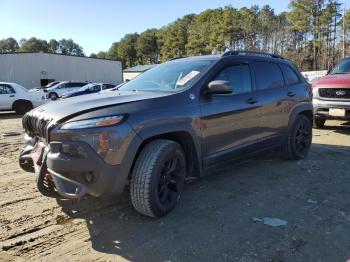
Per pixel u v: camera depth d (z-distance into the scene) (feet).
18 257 10.82
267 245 11.30
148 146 12.73
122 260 10.66
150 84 15.67
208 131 14.52
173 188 13.48
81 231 12.42
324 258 10.57
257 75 17.70
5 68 129.80
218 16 316.81
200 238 11.80
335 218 13.14
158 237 11.92
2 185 16.97
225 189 16.14
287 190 15.99
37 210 14.06
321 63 240.94
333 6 259.60
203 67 15.39
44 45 499.51
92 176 11.52
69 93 80.43
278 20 291.58
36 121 12.94
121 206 14.32
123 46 458.50
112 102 12.46
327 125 33.14
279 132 18.85
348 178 17.60
